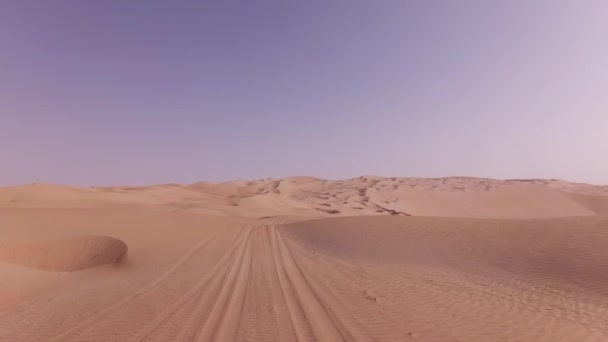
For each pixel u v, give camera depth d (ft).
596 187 402.31
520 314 28.60
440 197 302.45
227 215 197.26
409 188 325.01
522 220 72.90
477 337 23.65
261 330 25.11
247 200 259.60
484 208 282.36
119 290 38.91
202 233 96.73
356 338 23.47
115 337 23.80
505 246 54.90
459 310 29.84
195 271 50.57
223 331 24.91
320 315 28.66
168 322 26.96
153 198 275.18
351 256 64.03
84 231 70.28
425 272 47.37
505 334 24.21
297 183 467.93
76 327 25.95
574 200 309.01
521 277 41.55
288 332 24.67
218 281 43.09
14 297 34.53
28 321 27.66
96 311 30.25
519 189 323.57
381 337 23.62
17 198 190.08
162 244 73.41
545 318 27.58
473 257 53.31
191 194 342.44
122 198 239.30
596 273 38.63
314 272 48.93
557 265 43.32
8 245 45.50
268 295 35.70
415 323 26.48
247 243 85.15
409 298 34.06
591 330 24.99
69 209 104.88
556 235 54.19
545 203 294.87
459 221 81.82
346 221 106.01
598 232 51.75
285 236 101.40
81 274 46.93
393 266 52.65
